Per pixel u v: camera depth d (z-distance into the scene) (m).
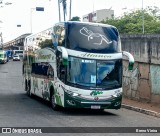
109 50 17.58
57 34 18.41
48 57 20.05
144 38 22.23
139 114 18.48
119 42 18.03
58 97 17.81
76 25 17.45
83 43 17.30
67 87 16.97
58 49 17.94
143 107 20.11
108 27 18.02
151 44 21.42
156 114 17.69
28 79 26.31
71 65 17.03
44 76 20.97
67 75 17.02
